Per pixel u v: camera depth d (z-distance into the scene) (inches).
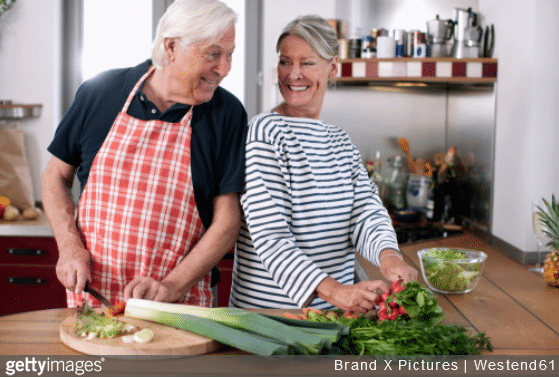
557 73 77.9
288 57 55.4
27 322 48.4
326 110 112.9
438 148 114.9
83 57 121.4
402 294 43.9
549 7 77.0
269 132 53.9
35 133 117.5
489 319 51.7
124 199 55.6
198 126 55.7
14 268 102.3
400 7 109.2
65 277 53.1
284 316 47.5
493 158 91.4
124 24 120.6
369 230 57.4
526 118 79.2
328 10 111.6
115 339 42.4
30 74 116.8
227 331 42.1
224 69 51.9
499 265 75.1
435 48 99.3
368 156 114.1
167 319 45.3
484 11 100.8
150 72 56.4
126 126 55.7
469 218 102.4
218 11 50.0
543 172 77.8
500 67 90.8
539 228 69.1
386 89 112.6
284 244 51.7
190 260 54.4
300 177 54.8
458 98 107.7
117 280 56.4
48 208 57.8
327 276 49.9
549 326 49.8
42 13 115.7
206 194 56.6
